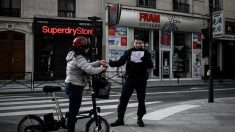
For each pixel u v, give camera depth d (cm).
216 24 1116
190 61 2903
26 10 2170
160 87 2092
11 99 1330
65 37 2295
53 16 2253
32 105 1143
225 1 3175
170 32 2769
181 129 693
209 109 955
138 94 735
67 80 589
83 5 2355
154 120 800
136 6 2528
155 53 2667
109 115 950
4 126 782
